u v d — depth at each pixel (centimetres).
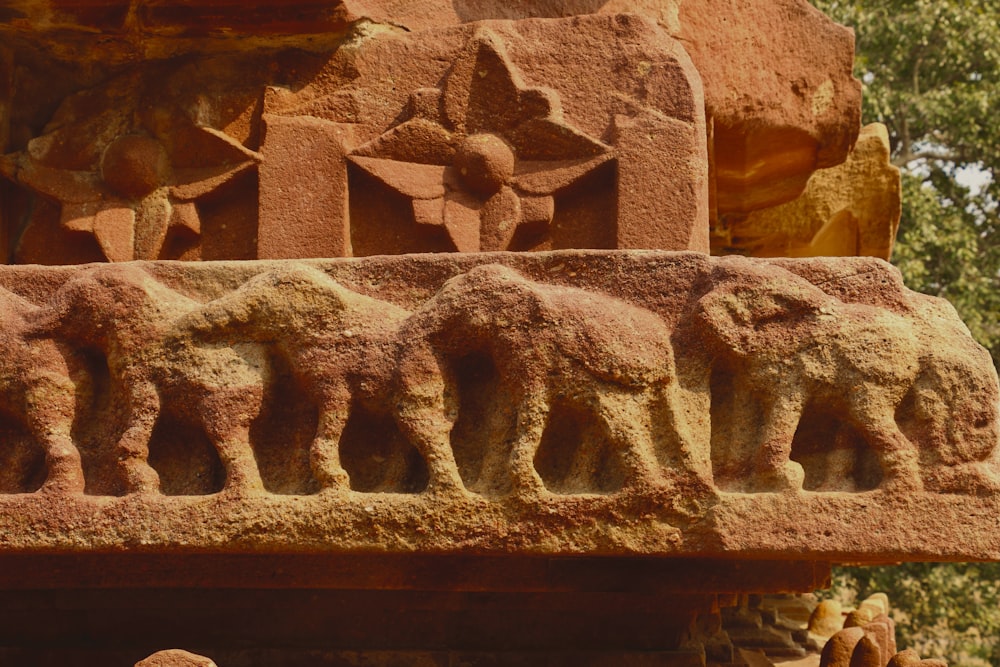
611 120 344
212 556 288
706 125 397
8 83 373
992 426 257
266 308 274
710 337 267
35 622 315
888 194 534
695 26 404
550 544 254
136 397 272
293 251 346
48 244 363
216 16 353
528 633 311
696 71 358
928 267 1054
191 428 279
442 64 357
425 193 343
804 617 598
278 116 356
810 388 262
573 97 347
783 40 412
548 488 263
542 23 354
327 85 359
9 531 265
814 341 263
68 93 378
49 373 277
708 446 262
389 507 258
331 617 311
